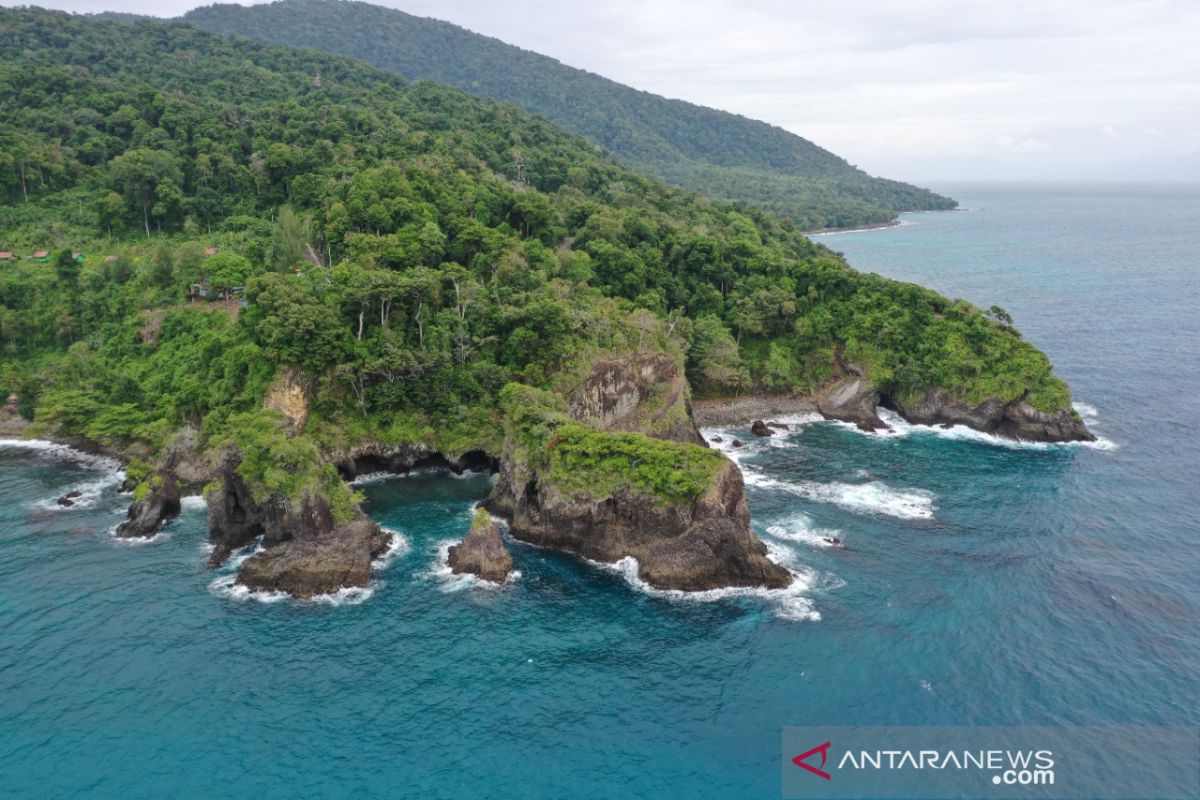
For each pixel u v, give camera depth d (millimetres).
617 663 64312
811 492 98062
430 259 126875
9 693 59562
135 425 107812
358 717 57781
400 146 178750
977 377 124000
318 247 139125
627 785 51812
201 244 146250
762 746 55000
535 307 110812
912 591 74125
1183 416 122438
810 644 66438
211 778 51938
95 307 130125
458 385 108562
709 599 74188
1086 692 59719
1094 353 159750
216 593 74188
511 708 58906
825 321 142750
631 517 82125
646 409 118312
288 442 83188
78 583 75438
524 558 82875
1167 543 82000
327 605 72562
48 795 50344
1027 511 90812
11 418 119750
